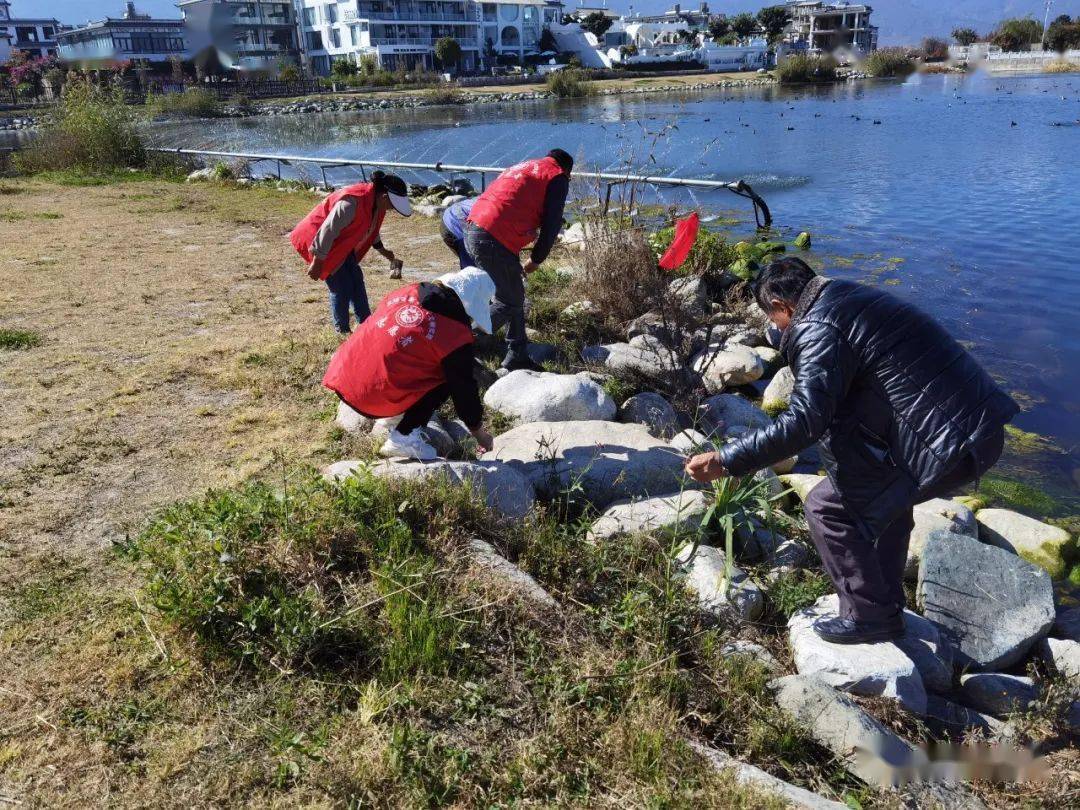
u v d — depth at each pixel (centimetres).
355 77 6159
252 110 4609
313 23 7300
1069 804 285
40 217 1252
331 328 691
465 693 292
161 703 285
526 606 334
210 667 299
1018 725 321
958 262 1041
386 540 357
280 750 263
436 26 7531
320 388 570
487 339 652
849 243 1155
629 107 4056
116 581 353
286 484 414
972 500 518
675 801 250
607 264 750
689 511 416
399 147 2433
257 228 1178
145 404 542
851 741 289
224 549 333
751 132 2570
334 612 322
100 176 1792
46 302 776
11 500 420
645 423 541
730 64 7938
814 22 8188
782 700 311
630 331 712
